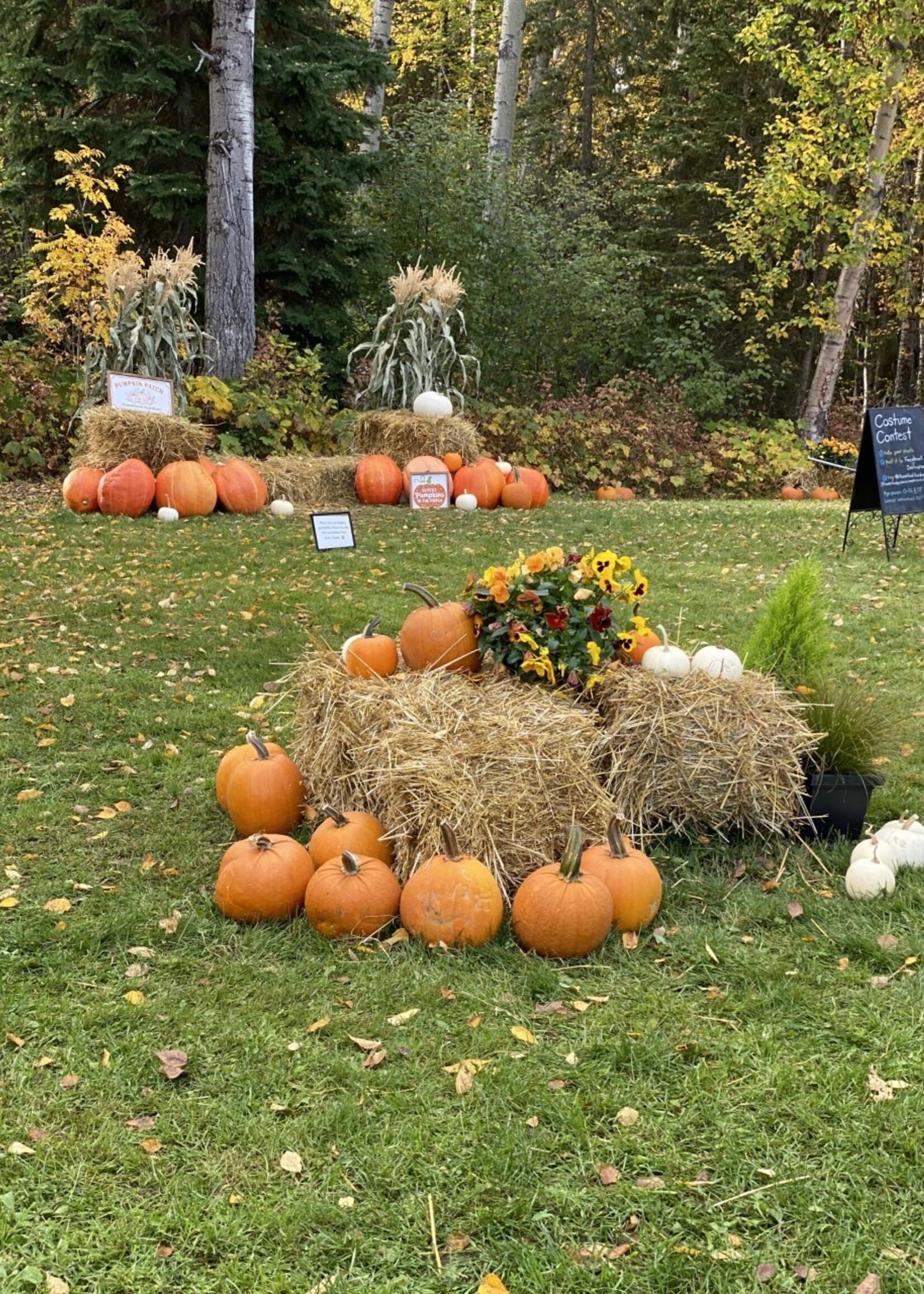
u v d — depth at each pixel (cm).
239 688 522
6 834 372
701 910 337
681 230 2130
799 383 2153
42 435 1095
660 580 767
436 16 2900
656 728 361
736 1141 231
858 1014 278
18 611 622
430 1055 261
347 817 340
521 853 330
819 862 367
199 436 960
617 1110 241
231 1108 241
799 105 1658
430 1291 195
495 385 1555
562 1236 207
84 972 295
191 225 1548
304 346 1560
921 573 786
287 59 1474
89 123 1410
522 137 2583
